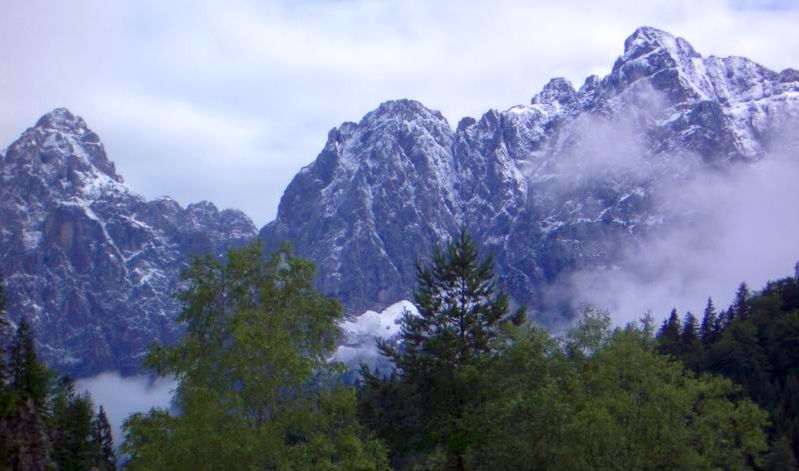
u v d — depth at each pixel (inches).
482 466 1963.6
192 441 1553.9
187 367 1728.6
